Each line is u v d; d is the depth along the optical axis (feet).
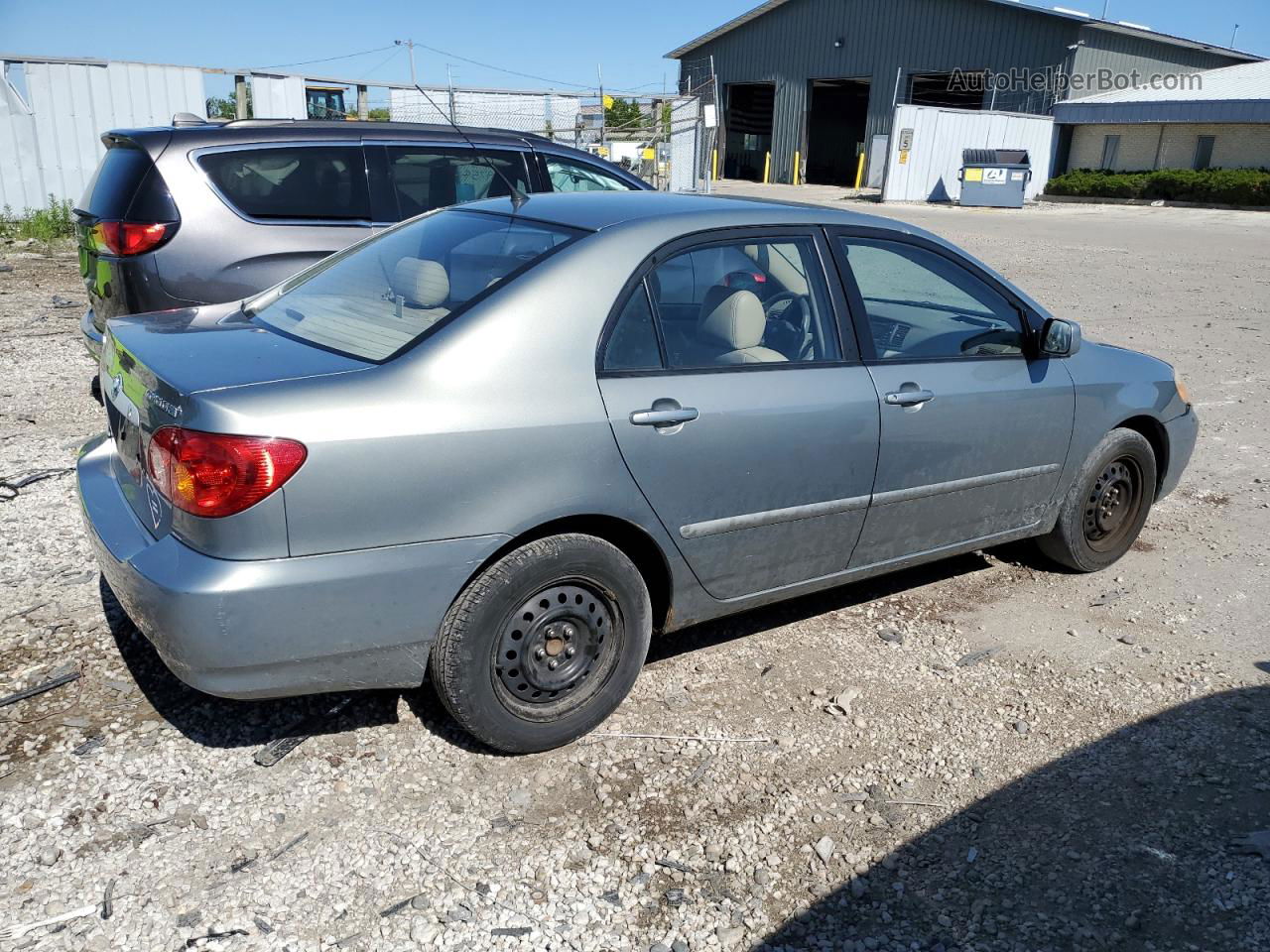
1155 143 123.85
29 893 8.54
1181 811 10.33
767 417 11.39
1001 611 14.83
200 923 8.34
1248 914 8.95
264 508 8.79
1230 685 12.88
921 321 13.41
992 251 64.08
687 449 10.83
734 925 8.68
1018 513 14.74
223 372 9.50
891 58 134.92
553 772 10.55
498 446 9.66
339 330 10.69
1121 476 15.97
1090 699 12.46
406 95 58.03
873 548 13.14
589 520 10.62
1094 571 16.33
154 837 9.26
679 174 68.03
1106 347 15.98
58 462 18.43
